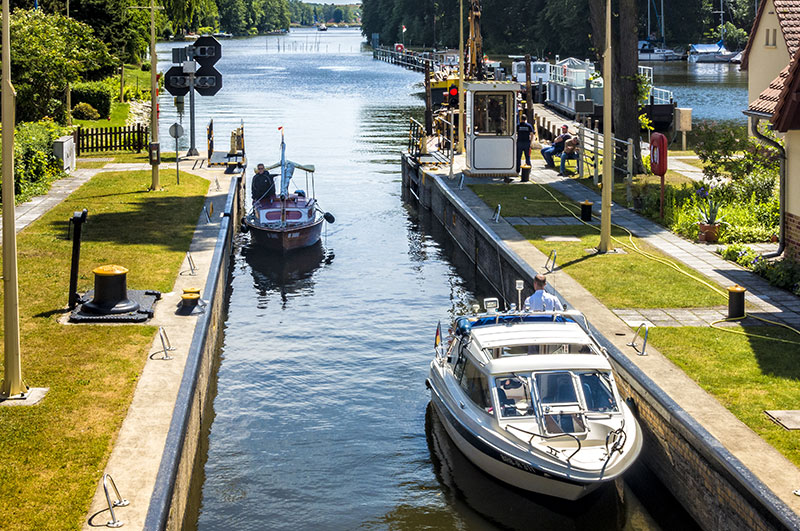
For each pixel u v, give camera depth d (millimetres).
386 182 46625
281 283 28453
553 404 14828
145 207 31312
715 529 13125
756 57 40219
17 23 44531
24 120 45781
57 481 12773
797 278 21672
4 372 15609
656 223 29250
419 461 16594
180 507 13859
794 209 22984
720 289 21609
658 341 17938
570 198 33469
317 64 164500
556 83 68750
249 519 14664
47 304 20406
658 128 60719
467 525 14492
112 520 11742
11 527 11617
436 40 164750
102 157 43844
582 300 20812
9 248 15297
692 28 138375
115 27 62531
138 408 15156
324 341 22969
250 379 20438
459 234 32812
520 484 14484
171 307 20547
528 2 137500
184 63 44000
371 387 19984
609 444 14172
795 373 16203
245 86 109938
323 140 61312
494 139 37031
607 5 24484
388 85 112000
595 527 14320
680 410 14367
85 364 17000
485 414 15180
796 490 12070
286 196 33438
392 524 14523
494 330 16328
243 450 17016
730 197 30000
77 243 19922
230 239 30734
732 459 12672
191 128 44375
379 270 30047
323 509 14961
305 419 18406
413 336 23312
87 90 61688
